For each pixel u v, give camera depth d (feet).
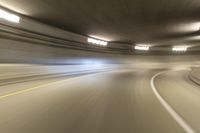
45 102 26.20
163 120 19.26
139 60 158.30
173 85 49.85
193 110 23.71
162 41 130.72
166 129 16.72
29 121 18.13
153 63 161.58
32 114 20.47
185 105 26.48
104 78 64.49
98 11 57.67
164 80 62.49
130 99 29.73
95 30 88.17
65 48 88.48
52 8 53.88
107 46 128.88
